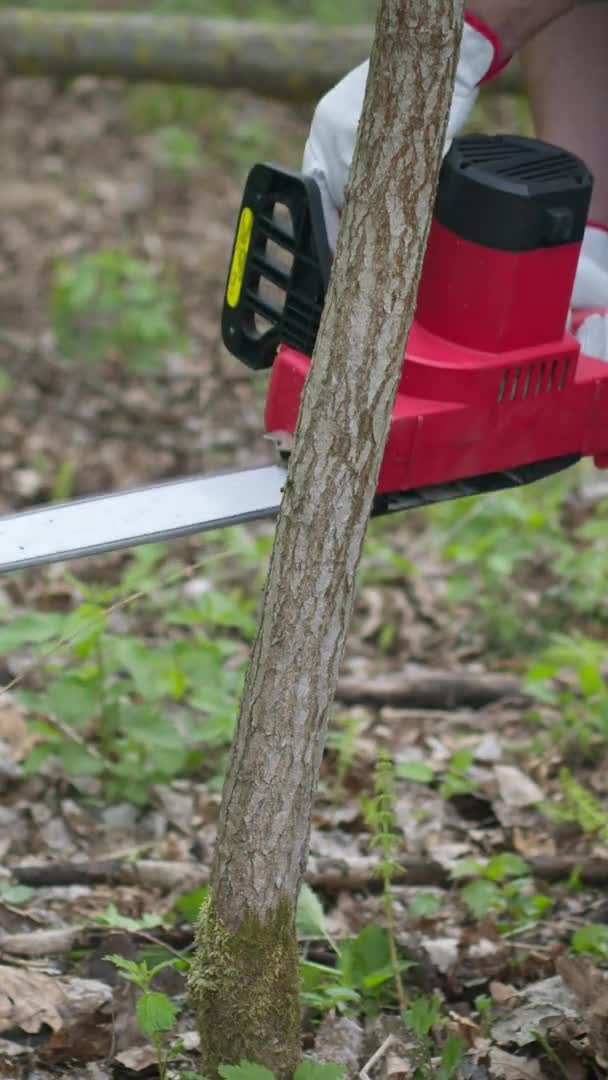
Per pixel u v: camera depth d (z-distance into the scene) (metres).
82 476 8.42
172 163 13.50
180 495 3.29
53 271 11.38
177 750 5.09
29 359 9.83
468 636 6.66
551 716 5.80
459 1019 3.69
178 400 9.61
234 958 3.06
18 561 3.01
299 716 2.92
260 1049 3.08
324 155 3.48
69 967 3.98
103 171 13.54
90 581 7.10
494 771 5.33
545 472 3.66
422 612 6.86
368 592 6.98
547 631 6.61
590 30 4.11
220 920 3.07
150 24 9.69
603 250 4.02
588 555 6.72
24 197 12.72
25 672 3.91
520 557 6.65
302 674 2.90
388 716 5.84
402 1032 3.66
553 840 4.88
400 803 5.15
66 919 4.24
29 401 9.21
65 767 4.91
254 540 7.48
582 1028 3.57
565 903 4.47
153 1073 3.55
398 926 4.27
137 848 4.78
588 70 4.11
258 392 9.73
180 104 14.71
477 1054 3.56
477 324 3.40
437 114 2.65
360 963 3.95
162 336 10.09
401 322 2.76
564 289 3.46
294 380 3.43
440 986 3.97
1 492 8.16
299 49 9.57
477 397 3.38
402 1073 3.46
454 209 3.35
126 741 5.14
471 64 3.45
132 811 4.98
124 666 5.53
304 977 3.79
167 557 7.46
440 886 4.61
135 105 14.69
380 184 2.68
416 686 6.00
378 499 3.40
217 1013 3.09
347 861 4.57
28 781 5.09
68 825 4.89
